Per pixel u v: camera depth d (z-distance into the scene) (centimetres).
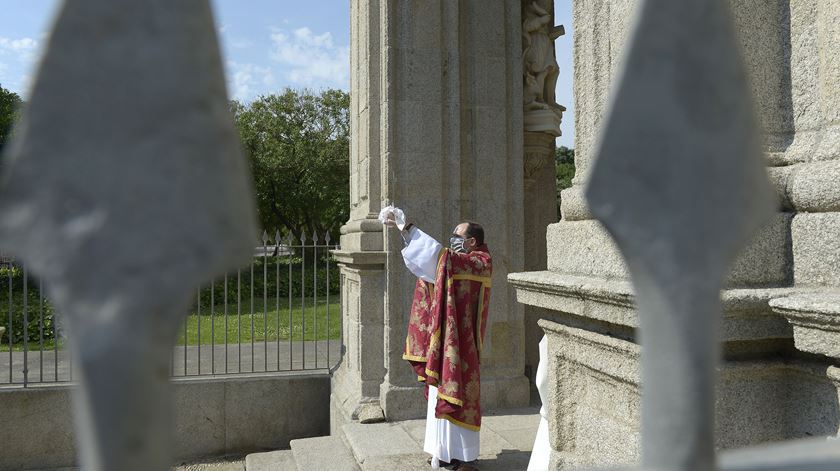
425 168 626
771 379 205
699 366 55
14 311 1049
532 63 698
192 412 707
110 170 46
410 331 514
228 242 49
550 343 293
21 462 656
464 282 477
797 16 218
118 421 46
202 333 1148
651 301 57
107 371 46
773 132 223
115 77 46
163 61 47
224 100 50
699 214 56
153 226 47
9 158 46
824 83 206
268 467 588
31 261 46
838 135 199
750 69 222
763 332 198
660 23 55
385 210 526
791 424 203
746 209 57
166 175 47
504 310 652
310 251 1592
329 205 2642
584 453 267
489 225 650
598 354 248
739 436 202
